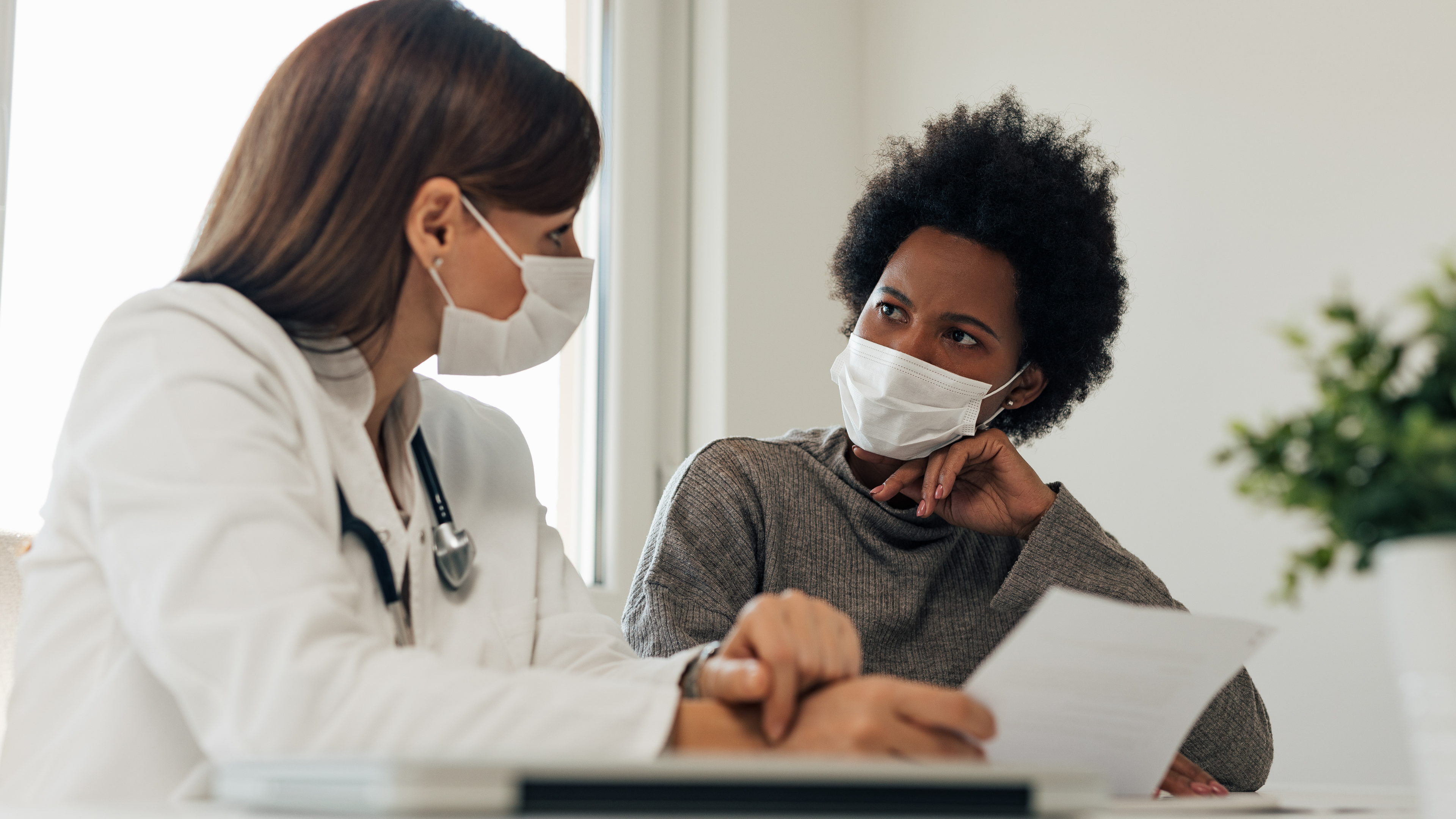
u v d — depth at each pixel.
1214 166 2.19
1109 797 0.83
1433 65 1.91
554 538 1.26
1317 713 1.90
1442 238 1.87
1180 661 0.75
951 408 1.49
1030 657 0.71
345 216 0.97
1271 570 1.99
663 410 2.60
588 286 1.11
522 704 0.71
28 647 0.90
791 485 1.56
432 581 1.05
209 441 0.81
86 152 1.93
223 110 2.08
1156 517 2.17
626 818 0.51
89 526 0.89
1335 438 0.55
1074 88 2.45
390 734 0.69
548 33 2.56
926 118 2.75
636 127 2.61
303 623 0.73
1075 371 1.70
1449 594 0.53
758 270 2.65
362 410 1.03
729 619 1.43
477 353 1.08
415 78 0.99
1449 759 0.52
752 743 0.78
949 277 1.52
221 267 0.97
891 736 0.74
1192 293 2.18
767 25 2.76
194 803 0.79
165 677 0.74
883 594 1.52
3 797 0.86
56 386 1.86
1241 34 2.18
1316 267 2.02
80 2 1.95
